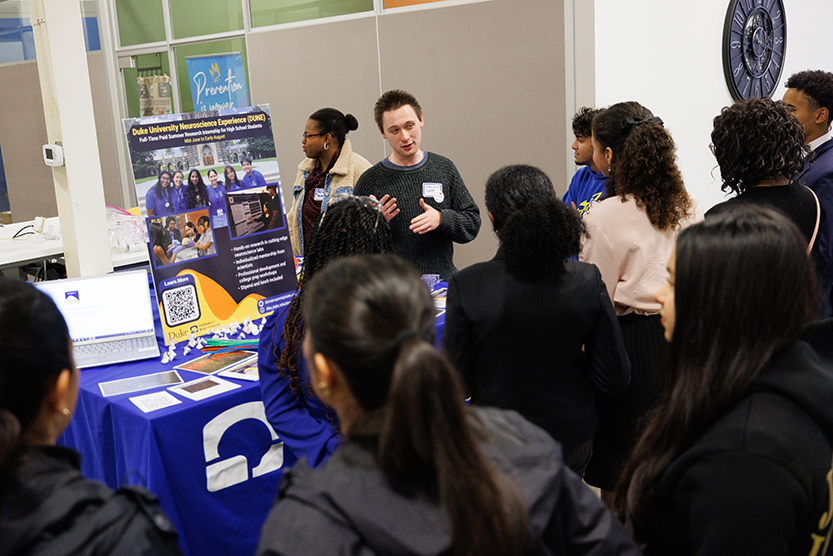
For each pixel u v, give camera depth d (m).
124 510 0.76
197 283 2.16
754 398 0.79
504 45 4.10
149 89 6.38
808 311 0.81
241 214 2.26
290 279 2.38
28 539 0.69
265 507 1.78
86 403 1.77
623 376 1.62
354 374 0.74
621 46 3.94
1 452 0.72
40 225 4.23
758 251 0.80
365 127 4.81
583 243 1.90
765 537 0.72
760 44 5.14
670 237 1.83
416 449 0.66
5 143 7.46
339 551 0.64
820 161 2.54
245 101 5.94
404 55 4.50
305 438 1.53
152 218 2.07
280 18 5.28
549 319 1.54
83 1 6.73
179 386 1.76
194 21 6.07
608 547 0.80
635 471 0.91
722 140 1.91
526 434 0.79
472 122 4.32
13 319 0.78
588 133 3.02
